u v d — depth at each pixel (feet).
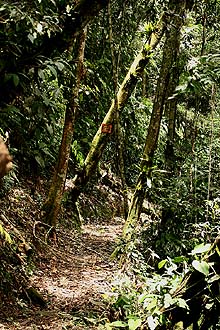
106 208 37.63
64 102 25.12
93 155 31.01
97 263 23.20
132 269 17.56
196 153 21.90
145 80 41.47
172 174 22.43
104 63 35.04
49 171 31.58
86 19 12.95
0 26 12.41
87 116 36.58
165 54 20.31
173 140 22.89
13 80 11.81
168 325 10.36
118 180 41.34
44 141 28.27
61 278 20.11
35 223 22.93
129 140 41.14
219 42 22.80
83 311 15.67
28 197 26.02
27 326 14.35
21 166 27.50
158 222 21.21
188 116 28.66
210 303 10.06
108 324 11.80
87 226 32.86
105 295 15.96
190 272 10.28
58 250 23.98
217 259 9.80
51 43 12.91
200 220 20.33
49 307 16.53
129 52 35.86
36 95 14.23
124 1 21.70
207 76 13.80
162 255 20.02
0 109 12.90
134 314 12.12
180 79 23.93
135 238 20.03
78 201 34.19
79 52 24.36
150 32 24.50
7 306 15.33
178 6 20.56
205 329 10.41
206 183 20.44
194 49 23.09
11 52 12.19
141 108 41.29
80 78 24.77
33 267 19.79
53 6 14.67
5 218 19.98
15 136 20.72
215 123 24.31
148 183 20.26
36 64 12.65
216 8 22.43
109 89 36.04
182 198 20.44
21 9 12.26
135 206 20.89
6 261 17.25
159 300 10.77
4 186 20.29
